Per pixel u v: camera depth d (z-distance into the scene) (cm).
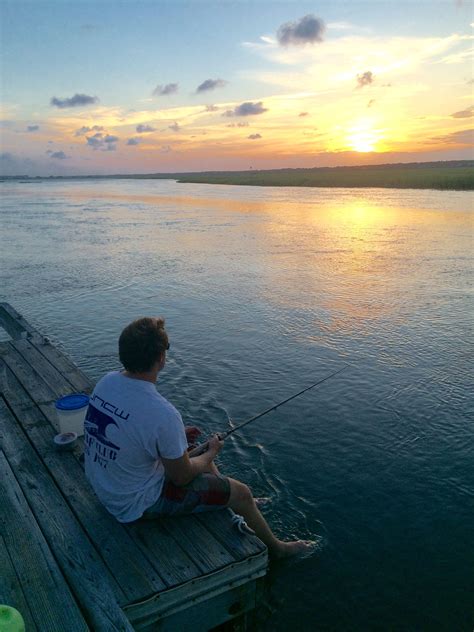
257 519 358
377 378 699
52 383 551
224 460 520
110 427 300
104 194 6012
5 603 262
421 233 2053
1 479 377
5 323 855
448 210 2947
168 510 323
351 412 613
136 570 292
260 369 732
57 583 276
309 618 344
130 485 311
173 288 1204
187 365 745
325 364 747
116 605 264
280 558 387
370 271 1355
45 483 373
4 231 2295
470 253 1602
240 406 629
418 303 1046
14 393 526
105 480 313
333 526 429
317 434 568
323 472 502
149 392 298
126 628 251
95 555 302
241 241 1927
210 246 1822
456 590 366
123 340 298
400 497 465
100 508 346
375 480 488
